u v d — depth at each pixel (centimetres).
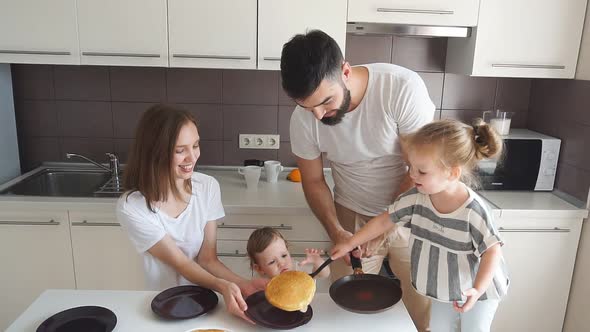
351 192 183
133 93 248
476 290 114
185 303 118
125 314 112
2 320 220
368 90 156
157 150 134
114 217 207
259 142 256
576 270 218
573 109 217
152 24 206
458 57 231
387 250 186
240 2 205
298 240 214
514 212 208
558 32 211
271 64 212
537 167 227
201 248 156
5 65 232
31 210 205
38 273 214
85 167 255
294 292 111
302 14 207
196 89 249
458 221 126
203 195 152
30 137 252
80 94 247
